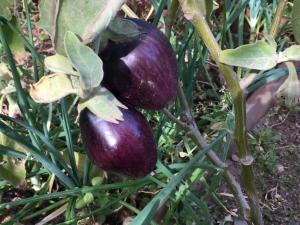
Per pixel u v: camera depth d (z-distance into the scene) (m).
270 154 0.89
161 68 0.41
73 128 0.76
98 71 0.34
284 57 0.40
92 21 0.33
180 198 0.67
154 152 0.44
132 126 0.41
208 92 0.95
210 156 0.59
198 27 0.41
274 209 0.82
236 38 1.07
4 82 0.68
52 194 0.64
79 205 0.67
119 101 0.41
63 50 0.35
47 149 0.70
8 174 0.69
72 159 0.67
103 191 0.71
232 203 0.80
